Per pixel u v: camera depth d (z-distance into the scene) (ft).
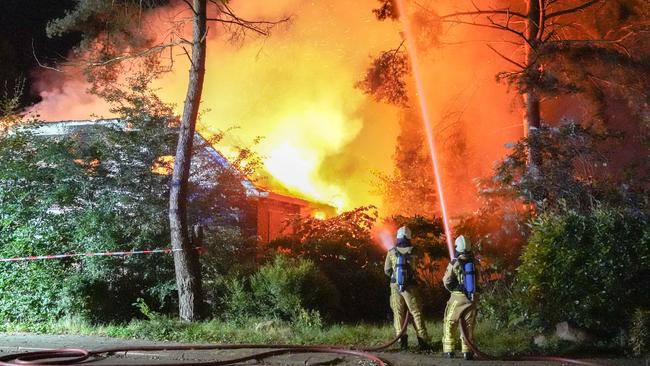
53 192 45.06
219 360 30.40
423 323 32.30
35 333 39.93
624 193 42.42
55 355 30.99
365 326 41.70
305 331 37.91
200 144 49.29
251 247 49.39
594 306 33.12
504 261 42.75
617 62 49.14
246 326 40.06
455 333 30.48
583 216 35.29
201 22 43.27
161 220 46.01
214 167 49.26
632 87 50.60
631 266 32.96
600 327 33.37
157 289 44.52
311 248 50.96
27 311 42.96
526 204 44.68
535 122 51.26
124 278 45.37
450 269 30.55
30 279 42.93
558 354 31.37
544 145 45.19
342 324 41.88
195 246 42.68
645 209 40.81
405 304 32.86
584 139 45.47
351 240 52.47
